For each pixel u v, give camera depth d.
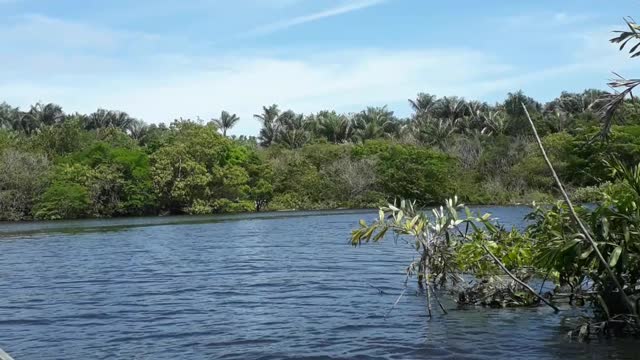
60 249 28.17
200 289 15.61
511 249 12.84
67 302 13.90
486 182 71.38
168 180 64.25
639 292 9.62
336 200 70.75
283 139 95.19
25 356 9.15
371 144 78.38
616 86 8.43
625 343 9.12
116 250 27.19
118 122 107.06
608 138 10.34
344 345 9.48
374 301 13.30
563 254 9.98
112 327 11.09
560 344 9.19
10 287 16.42
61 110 102.81
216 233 37.09
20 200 59.12
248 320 11.55
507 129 89.00
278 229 39.53
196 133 67.25
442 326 10.61
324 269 19.22
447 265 12.46
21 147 69.12
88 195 61.31
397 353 8.94
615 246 9.24
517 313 11.58
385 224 11.70
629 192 9.77
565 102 97.69
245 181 67.75
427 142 88.50
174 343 9.80
